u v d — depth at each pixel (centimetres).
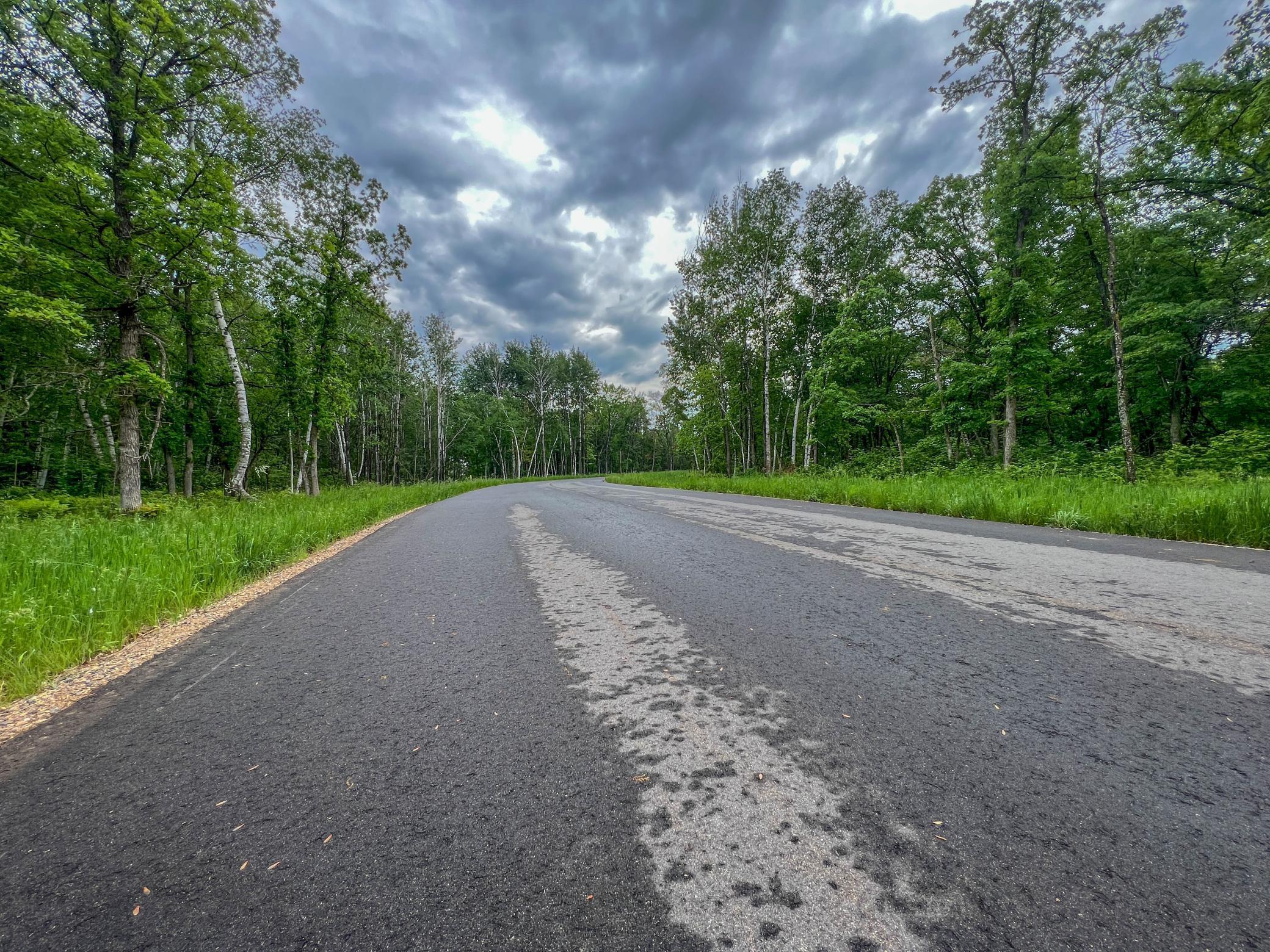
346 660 275
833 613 317
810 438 2419
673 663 250
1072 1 1416
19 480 1884
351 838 135
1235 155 1084
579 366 6078
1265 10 949
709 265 2125
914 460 1981
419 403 4050
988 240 1708
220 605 411
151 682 254
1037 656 243
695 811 140
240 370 1447
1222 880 111
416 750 179
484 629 319
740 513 907
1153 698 198
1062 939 99
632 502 1238
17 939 108
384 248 1750
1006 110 1620
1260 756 158
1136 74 1026
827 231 2170
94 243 962
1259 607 311
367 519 1055
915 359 2291
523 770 164
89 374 1049
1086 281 1784
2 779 170
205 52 1062
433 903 113
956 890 111
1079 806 136
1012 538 577
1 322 1055
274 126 1389
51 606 320
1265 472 1022
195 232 1020
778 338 2386
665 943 101
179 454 2225
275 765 173
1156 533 580
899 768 157
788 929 103
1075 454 1483
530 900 113
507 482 3844
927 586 372
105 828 143
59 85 948
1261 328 1330
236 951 104
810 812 137
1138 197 1305
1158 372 1564
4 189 891
